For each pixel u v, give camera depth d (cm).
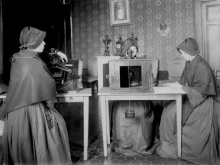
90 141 296
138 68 257
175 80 450
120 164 228
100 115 436
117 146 264
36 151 195
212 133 225
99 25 672
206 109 231
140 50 626
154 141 274
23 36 211
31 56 204
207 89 229
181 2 571
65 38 659
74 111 471
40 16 479
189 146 234
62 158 204
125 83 257
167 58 601
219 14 529
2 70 321
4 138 202
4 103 217
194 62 248
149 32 614
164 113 264
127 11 629
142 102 263
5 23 330
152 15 606
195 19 553
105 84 306
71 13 696
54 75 244
